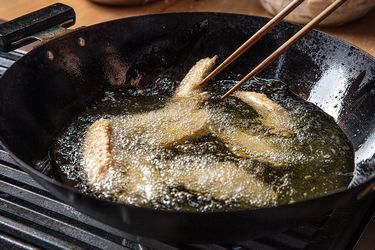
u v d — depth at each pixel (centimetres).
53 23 66
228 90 66
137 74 67
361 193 46
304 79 65
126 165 55
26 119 57
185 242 47
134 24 66
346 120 60
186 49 68
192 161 56
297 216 44
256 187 53
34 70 59
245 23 66
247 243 50
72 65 63
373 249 50
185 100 64
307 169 55
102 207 44
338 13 75
